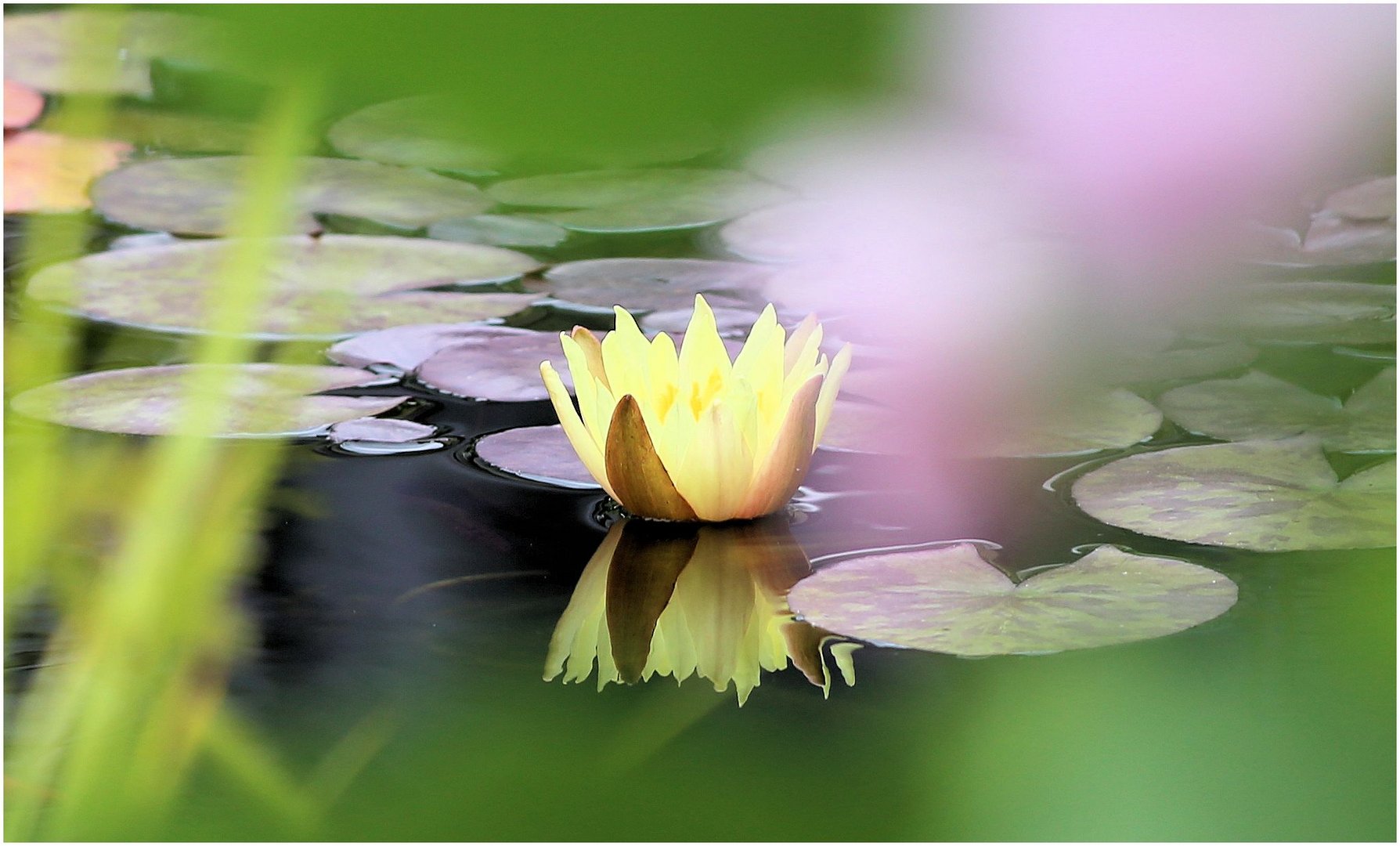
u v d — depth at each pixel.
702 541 3.61
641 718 3.50
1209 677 3.52
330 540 3.60
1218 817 3.45
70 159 1.60
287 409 3.70
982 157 4.81
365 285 3.87
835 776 3.47
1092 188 2.21
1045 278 3.94
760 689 3.51
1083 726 3.49
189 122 4.36
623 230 4.03
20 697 3.47
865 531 3.61
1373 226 4.13
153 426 3.66
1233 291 3.92
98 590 3.52
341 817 3.45
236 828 3.44
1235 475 3.65
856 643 3.54
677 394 3.61
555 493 3.65
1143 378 3.78
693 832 3.45
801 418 3.61
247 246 1.56
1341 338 3.83
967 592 3.56
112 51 1.57
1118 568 3.58
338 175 4.36
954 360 3.80
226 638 3.53
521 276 3.91
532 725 3.49
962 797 3.46
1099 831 3.44
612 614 3.55
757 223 4.13
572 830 3.45
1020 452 3.69
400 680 3.51
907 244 4.00
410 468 3.66
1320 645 3.53
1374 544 3.60
